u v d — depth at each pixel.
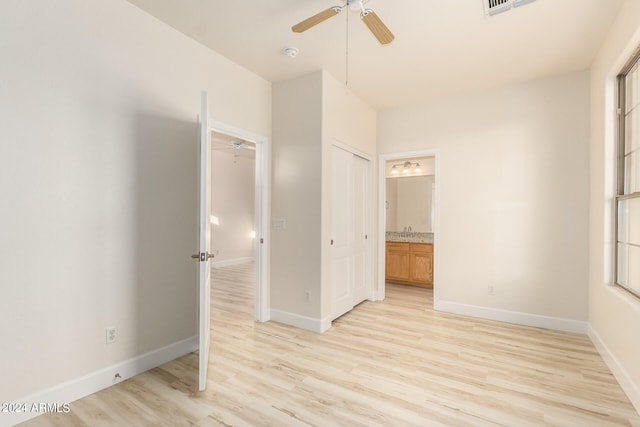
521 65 3.08
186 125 2.63
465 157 3.76
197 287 2.75
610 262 2.59
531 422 1.78
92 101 2.05
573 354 2.66
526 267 3.42
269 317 3.51
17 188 1.74
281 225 3.43
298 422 1.76
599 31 2.48
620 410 1.89
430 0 2.15
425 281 5.12
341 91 3.55
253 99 3.29
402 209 5.98
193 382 2.19
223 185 7.59
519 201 3.46
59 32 1.89
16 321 1.74
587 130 3.14
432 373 2.33
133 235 2.29
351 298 3.95
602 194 2.68
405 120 4.20
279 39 2.67
